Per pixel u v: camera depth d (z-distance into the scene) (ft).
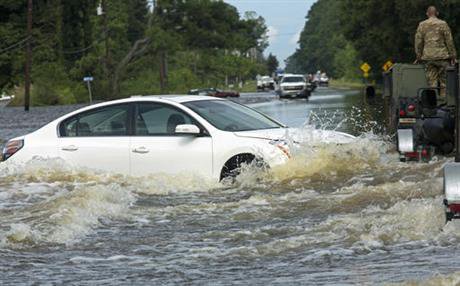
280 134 71.97
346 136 74.23
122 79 587.27
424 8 321.93
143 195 66.74
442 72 87.61
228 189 68.80
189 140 72.84
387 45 388.98
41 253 45.55
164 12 533.96
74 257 44.19
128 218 55.88
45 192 67.21
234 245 46.34
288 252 43.62
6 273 40.42
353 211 54.29
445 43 88.38
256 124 75.66
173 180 71.97
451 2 311.06
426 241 43.80
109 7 624.59
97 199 58.80
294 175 69.62
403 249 42.34
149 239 48.96
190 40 549.54
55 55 514.27
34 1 508.94
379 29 389.39
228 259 42.73
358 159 71.41
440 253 40.60
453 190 43.14
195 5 528.22
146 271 40.29
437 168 67.10
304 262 40.83
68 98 491.31
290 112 229.86
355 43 492.95
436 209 47.42
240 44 559.38
